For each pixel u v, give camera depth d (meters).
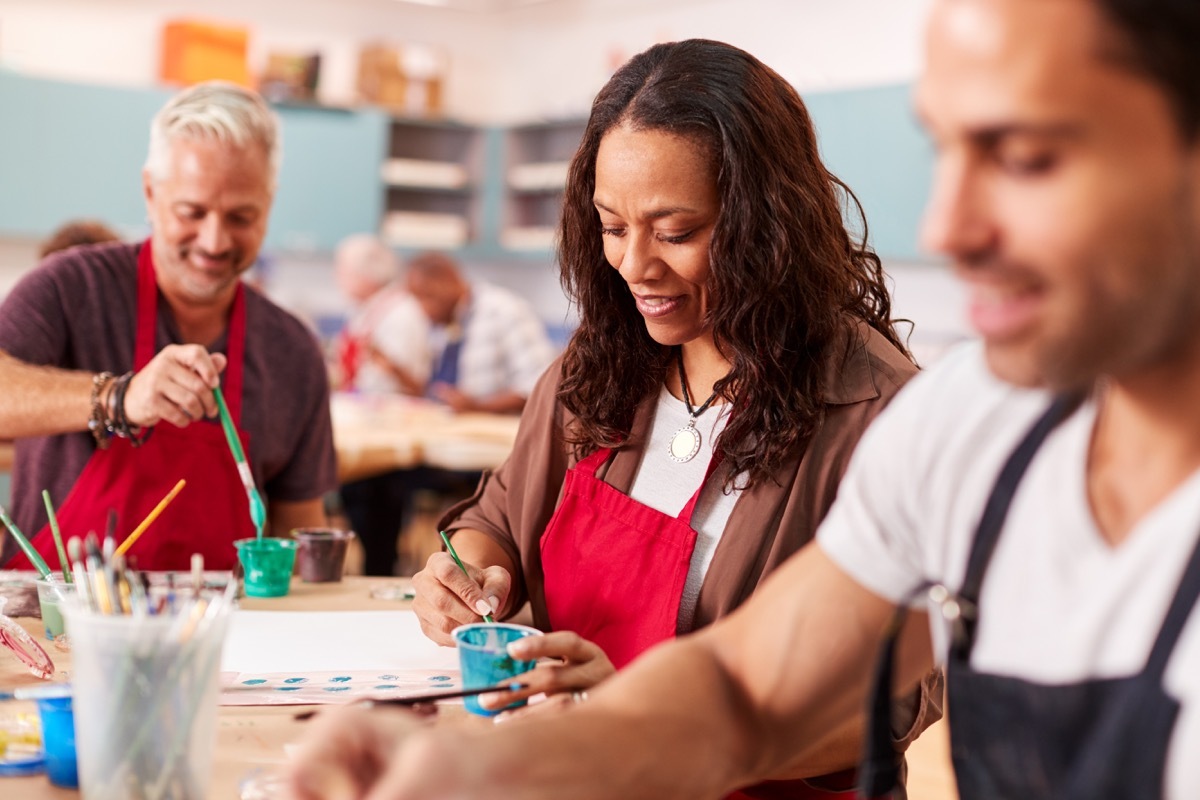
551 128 7.91
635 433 1.66
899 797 0.96
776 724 1.01
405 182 7.69
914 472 0.93
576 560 1.64
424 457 4.34
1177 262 0.69
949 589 0.91
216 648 0.99
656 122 1.46
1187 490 0.77
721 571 1.51
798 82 6.25
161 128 2.16
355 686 1.43
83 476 2.11
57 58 6.96
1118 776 0.77
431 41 8.11
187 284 2.19
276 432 2.32
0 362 2.05
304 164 7.32
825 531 1.01
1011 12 0.69
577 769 0.89
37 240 6.92
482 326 5.86
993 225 0.71
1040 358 0.71
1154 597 0.77
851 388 1.50
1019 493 0.86
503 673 1.33
